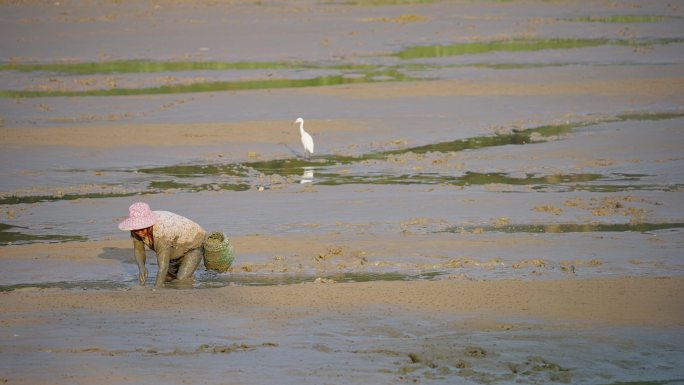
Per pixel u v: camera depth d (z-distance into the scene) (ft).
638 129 342.64
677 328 155.02
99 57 543.39
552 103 397.60
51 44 586.86
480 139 334.24
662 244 208.74
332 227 226.38
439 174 283.59
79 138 335.26
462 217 233.55
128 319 159.84
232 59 533.96
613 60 516.73
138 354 141.28
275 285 183.11
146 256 207.31
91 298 172.96
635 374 136.05
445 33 631.15
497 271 191.21
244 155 312.71
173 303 169.37
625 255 200.85
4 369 133.39
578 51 552.82
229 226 228.43
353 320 159.02
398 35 620.90
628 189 262.47
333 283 181.57
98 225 232.12
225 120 365.40
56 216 240.32
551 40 603.67
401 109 385.91
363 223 229.04
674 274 187.62
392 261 197.98
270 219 233.76
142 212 183.73
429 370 135.74
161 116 376.07
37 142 329.72
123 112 385.91
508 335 151.43
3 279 189.47
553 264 195.11
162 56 544.62
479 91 423.64
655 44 576.20
